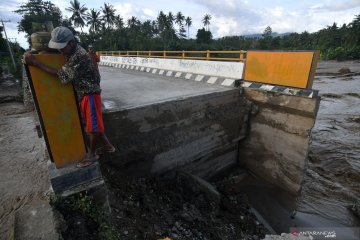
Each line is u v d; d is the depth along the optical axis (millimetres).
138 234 3887
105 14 53531
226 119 7711
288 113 6945
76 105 3162
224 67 8922
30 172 4387
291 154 7102
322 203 7344
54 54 2812
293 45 81125
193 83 9328
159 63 13289
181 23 75000
